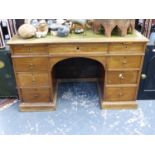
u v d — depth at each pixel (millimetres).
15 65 1889
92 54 1825
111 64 1892
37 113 2123
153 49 1932
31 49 1799
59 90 2514
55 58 1854
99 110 2152
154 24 2164
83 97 2377
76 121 2010
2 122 2010
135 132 1873
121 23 1775
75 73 2637
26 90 2053
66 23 1986
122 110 2146
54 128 1930
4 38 2164
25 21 2039
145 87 2199
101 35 1870
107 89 2061
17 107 2213
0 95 2295
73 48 1792
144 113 2104
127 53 1830
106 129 1909
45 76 1970
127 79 1994
